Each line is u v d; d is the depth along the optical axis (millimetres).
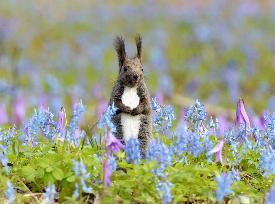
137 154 7898
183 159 8539
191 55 28688
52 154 8477
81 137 9633
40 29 32344
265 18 35406
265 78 25062
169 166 8109
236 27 33594
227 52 28391
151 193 7840
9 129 9523
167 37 31594
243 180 8938
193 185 8047
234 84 23359
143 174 7828
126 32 32750
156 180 7801
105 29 33188
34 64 25844
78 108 8328
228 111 19578
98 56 26719
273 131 9352
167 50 29469
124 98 8523
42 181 8484
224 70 25266
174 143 9453
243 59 27438
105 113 8109
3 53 26422
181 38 31359
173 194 7922
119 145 7949
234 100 21312
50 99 19203
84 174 7438
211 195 8016
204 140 8664
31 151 9109
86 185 7965
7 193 7469
